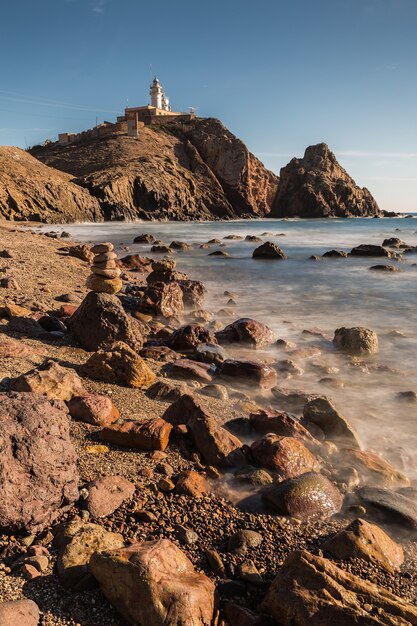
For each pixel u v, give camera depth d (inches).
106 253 356.8
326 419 242.1
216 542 156.3
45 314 391.9
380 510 179.9
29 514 146.3
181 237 1740.9
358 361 388.2
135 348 348.2
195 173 4254.4
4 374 258.5
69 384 243.0
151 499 171.3
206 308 577.0
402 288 745.0
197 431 210.5
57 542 145.4
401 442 252.8
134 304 510.6
